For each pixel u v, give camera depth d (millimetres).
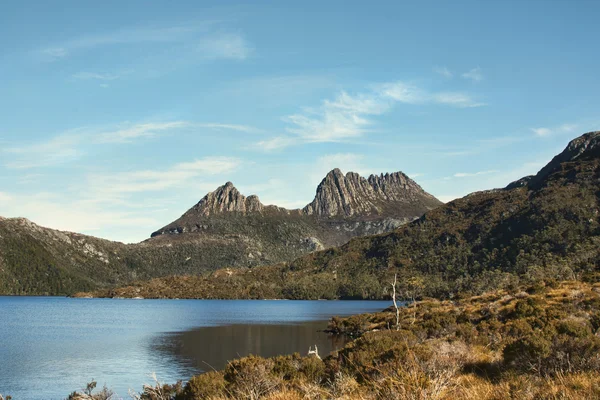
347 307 199125
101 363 53094
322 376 21594
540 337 16500
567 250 178250
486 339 27172
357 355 22469
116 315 151375
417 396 8914
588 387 10547
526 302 49375
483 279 145250
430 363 13617
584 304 45844
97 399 28828
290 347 63906
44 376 45562
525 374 13625
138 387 38938
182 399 20188
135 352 62281
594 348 15039
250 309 191375
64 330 97875
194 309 192500
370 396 10250
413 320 56625
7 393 38250
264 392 14078
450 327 40000
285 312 168125
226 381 20812
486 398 10414
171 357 57281
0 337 83562
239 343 71188
